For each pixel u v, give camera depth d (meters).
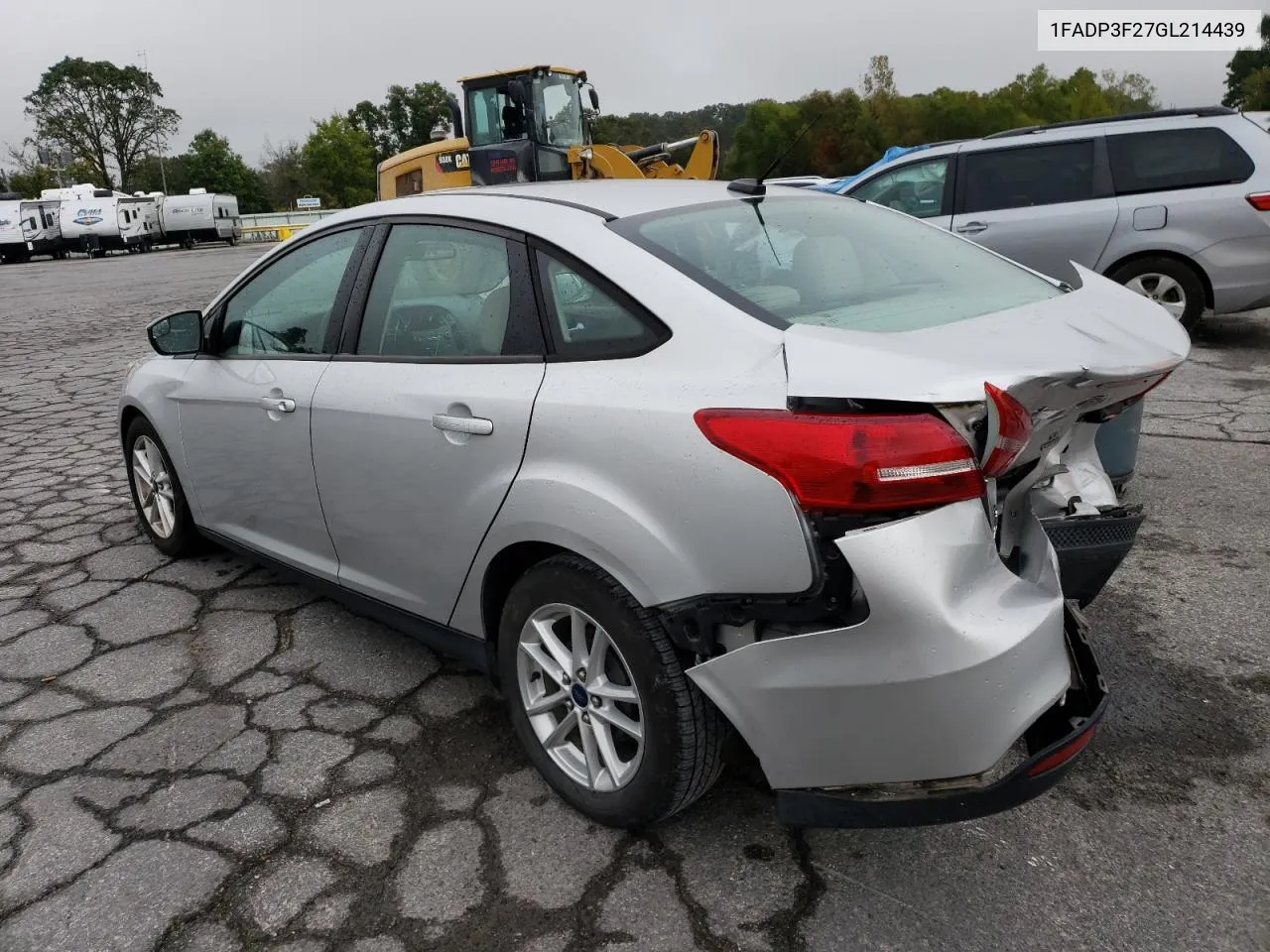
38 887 2.39
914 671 1.94
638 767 2.36
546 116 13.83
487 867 2.41
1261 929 2.12
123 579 4.29
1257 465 5.11
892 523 1.95
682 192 2.94
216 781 2.79
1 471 6.15
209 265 29.25
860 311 2.39
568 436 2.35
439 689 3.28
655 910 2.24
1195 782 2.62
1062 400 2.11
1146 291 7.86
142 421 4.30
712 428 2.07
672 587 2.16
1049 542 2.29
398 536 2.95
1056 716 2.19
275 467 3.42
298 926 2.24
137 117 93.19
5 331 13.84
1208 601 3.62
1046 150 8.01
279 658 3.52
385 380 2.93
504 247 2.71
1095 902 2.22
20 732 3.09
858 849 2.42
